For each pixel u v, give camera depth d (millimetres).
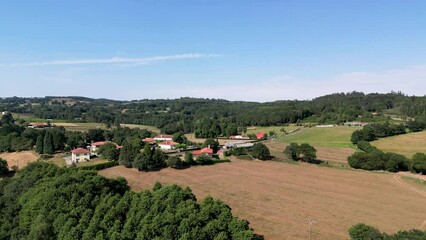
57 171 85500
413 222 74500
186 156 127500
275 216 77062
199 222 55281
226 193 95312
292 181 110438
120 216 57562
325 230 69000
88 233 52250
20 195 74188
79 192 64750
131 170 118750
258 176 116250
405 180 113562
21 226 58812
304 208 83188
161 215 55750
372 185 106812
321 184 107188
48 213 59906
